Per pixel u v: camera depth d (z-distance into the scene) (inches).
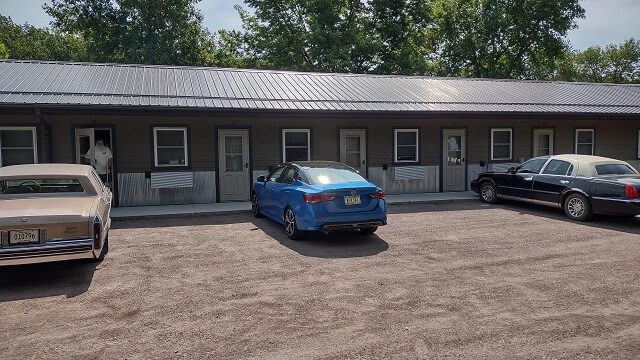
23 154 456.1
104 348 158.9
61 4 1272.1
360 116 511.8
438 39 1612.9
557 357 151.7
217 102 471.8
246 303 203.2
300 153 554.3
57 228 229.8
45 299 209.2
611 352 155.3
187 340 165.2
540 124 657.0
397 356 152.3
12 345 161.5
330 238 340.2
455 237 341.4
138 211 450.6
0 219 221.8
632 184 374.0
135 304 202.4
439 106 554.3
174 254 293.1
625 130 703.1
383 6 1270.9
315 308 196.5
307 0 1183.6
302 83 594.2
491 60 1499.8
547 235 347.6
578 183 408.8
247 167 534.3
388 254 291.3
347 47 1151.6
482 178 528.1
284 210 349.7
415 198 542.0
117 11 1259.2
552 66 1603.1
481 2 1508.4
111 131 482.6
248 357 151.7
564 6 1374.3
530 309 194.9
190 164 511.5
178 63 1291.8
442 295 212.7
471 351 155.9
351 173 354.3
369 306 198.7
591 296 210.8
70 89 448.1
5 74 470.9
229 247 312.3
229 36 1457.9
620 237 339.0
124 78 516.4
